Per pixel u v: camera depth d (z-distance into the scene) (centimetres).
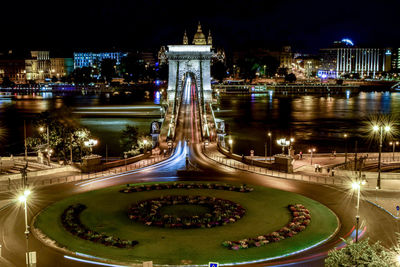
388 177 7425
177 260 4059
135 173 7794
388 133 15812
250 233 4722
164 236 4634
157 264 3984
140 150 10719
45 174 7712
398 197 6116
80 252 4234
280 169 7925
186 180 7206
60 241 4503
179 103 17225
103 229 4850
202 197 6019
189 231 4781
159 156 9506
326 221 5116
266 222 5075
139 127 16512
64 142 9906
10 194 6319
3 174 7800
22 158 9769
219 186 6650
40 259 4094
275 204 5781
